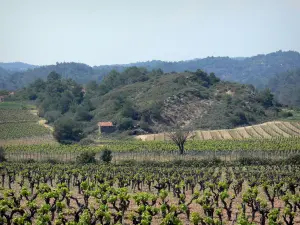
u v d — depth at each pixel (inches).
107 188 2094.0
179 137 4655.5
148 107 7381.9
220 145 4886.8
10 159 4468.5
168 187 2667.3
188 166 3772.1
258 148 4576.8
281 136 5999.0
